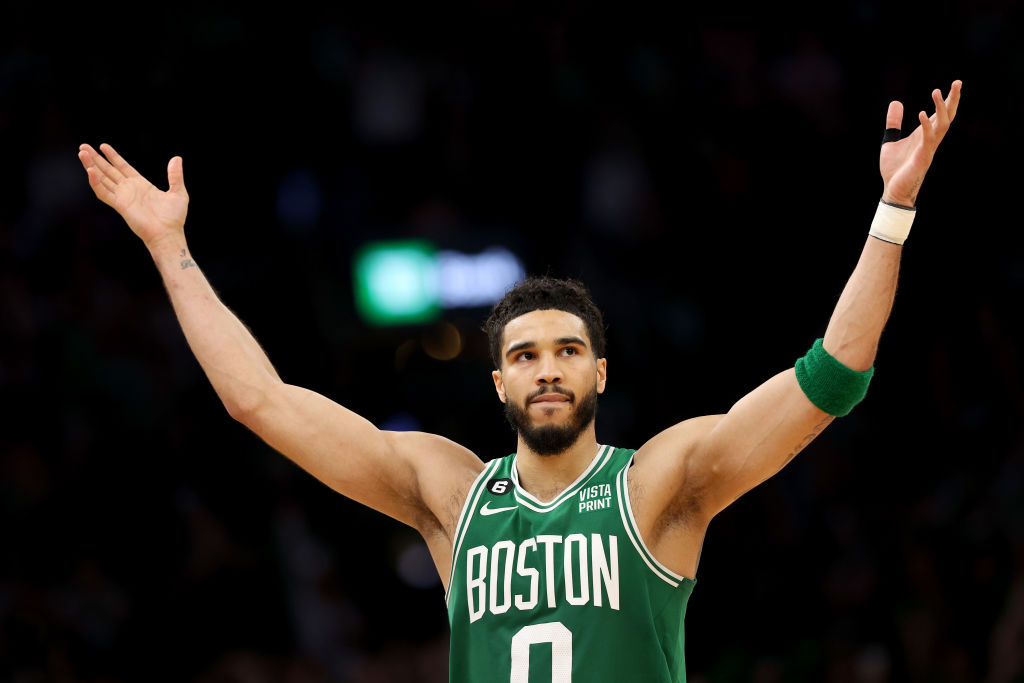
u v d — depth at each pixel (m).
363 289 39.75
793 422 13.19
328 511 37.88
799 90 45.50
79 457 35.97
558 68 45.22
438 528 14.70
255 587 34.41
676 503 13.77
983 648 31.23
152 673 32.88
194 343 14.71
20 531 34.06
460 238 40.06
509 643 13.26
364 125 43.94
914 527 34.28
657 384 40.75
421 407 39.25
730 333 42.38
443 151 43.41
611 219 43.00
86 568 33.94
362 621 35.94
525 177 43.53
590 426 14.29
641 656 13.11
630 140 44.34
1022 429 35.53
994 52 43.78
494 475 14.43
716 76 45.94
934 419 37.50
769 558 36.03
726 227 43.53
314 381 39.97
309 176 43.25
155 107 43.88
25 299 38.50
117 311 39.16
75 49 44.03
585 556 13.38
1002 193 40.91
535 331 14.09
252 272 41.62
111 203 15.23
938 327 39.09
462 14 45.53
